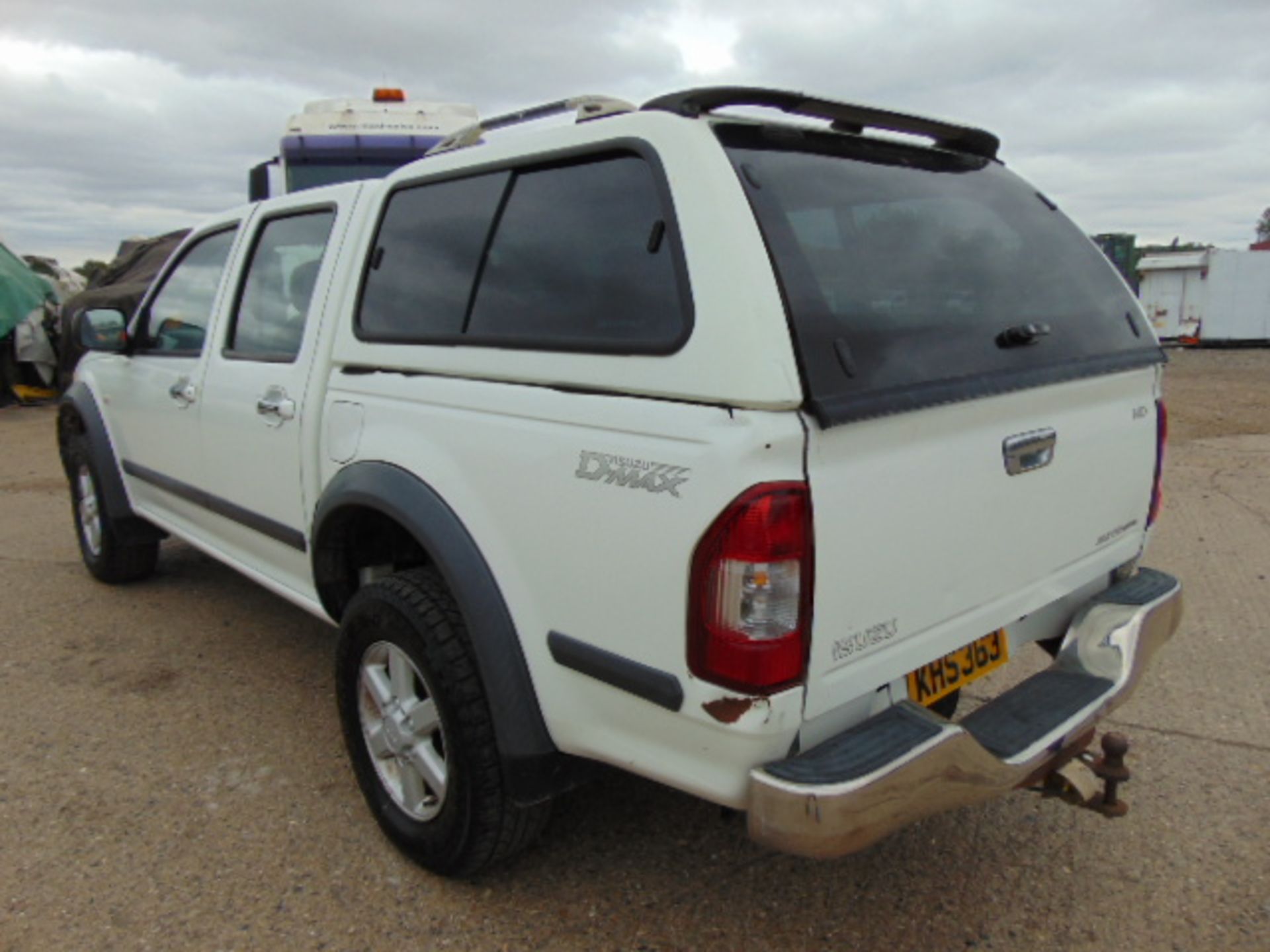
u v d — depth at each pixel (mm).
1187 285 21625
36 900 2582
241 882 2664
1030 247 2701
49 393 13398
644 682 2006
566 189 2320
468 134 3094
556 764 2344
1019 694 2428
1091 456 2594
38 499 7363
